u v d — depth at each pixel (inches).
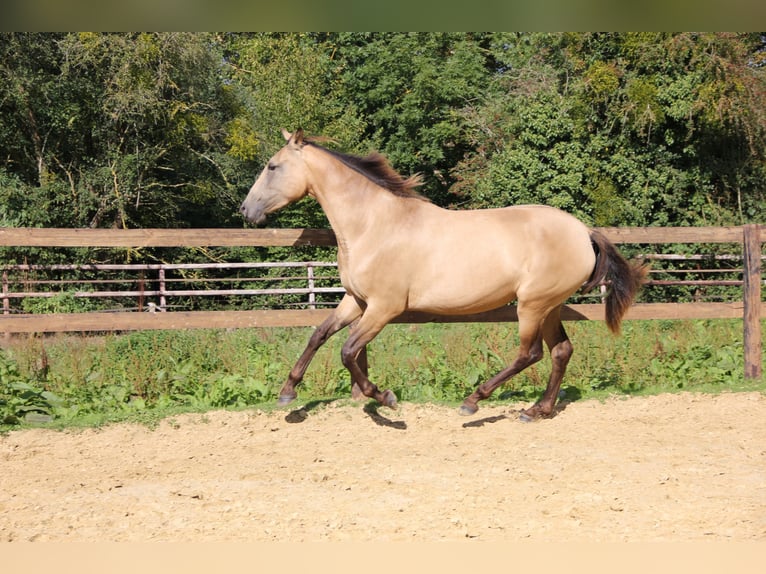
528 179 704.4
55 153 776.9
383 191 221.8
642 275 235.5
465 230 220.4
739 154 724.0
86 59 724.7
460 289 217.9
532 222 222.2
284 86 882.1
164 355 297.1
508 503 165.0
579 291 252.7
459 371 284.8
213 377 282.8
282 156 223.8
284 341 370.0
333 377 272.5
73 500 169.9
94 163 783.1
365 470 192.4
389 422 236.1
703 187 724.7
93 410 249.6
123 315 251.6
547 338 240.7
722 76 674.2
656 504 162.7
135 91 741.3
